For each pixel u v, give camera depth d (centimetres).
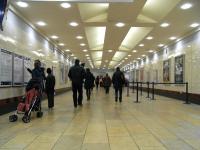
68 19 998
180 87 1425
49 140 454
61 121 659
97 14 1028
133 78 3525
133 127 580
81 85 998
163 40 1528
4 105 784
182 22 1050
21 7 841
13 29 857
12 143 432
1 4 553
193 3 796
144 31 1340
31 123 629
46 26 1131
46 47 1423
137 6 822
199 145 421
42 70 766
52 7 838
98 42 1816
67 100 1365
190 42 1270
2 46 757
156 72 2080
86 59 2984
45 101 1277
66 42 1614
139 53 2281
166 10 905
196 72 1183
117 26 1120
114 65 4500
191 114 810
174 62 1555
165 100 1402
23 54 973
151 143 434
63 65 2177
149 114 803
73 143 432
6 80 792
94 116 751
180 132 528
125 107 1006
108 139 462
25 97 669
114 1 526
